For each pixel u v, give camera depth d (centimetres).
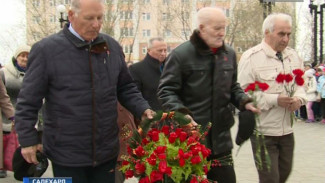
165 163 297
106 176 353
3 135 684
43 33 3916
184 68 377
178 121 334
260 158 414
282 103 432
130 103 369
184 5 4200
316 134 1288
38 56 327
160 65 569
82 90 329
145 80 560
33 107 330
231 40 3878
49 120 336
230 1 4484
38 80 327
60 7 1892
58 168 336
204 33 374
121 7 4231
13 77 700
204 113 380
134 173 322
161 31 5034
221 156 388
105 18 3888
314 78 1641
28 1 3966
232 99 407
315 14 1975
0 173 712
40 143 347
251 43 3738
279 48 458
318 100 1622
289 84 452
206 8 380
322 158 888
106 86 340
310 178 708
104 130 339
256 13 3666
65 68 327
